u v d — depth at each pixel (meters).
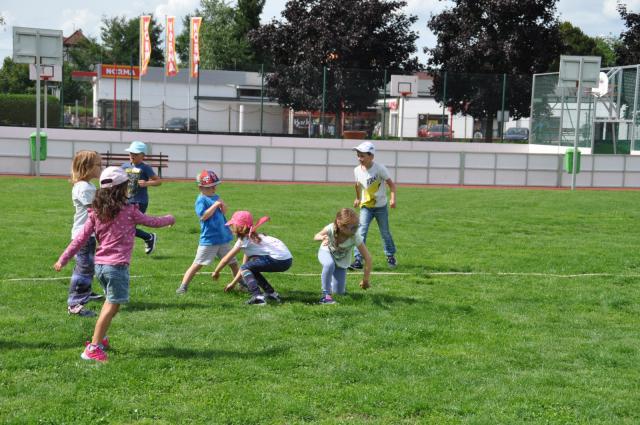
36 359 5.73
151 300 7.73
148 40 42.88
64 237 11.48
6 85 68.38
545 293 8.67
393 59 48.41
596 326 7.32
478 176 26.20
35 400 4.96
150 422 4.68
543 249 11.84
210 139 35.72
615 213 17.05
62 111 34.62
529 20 45.88
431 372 5.75
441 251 11.49
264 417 4.81
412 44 48.59
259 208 16.25
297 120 36.69
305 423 4.76
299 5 48.78
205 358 5.90
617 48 46.28
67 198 16.77
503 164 26.27
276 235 12.49
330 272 7.90
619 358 6.23
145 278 8.79
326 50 47.09
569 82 23.66
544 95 35.16
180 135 35.62
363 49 47.53
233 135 36.28
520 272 9.96
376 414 4.92
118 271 5.87
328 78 36.28
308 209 16.34
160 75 42.62
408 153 25.88
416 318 7.35
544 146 35.00
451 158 26.00
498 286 9.02
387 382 5.50
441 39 47.16
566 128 33.81
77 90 36.19
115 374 5.48
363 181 9.93
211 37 72.56
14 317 6.88
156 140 35.44
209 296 7.98
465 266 10.24
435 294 8.48
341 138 36.62
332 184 24.33
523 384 5.54
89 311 7.12
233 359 5.90
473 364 5.96
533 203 19.00
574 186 24.20
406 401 5.11
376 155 25.75
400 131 36.38
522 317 7.54
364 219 9.98
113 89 41.19
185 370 5.62
